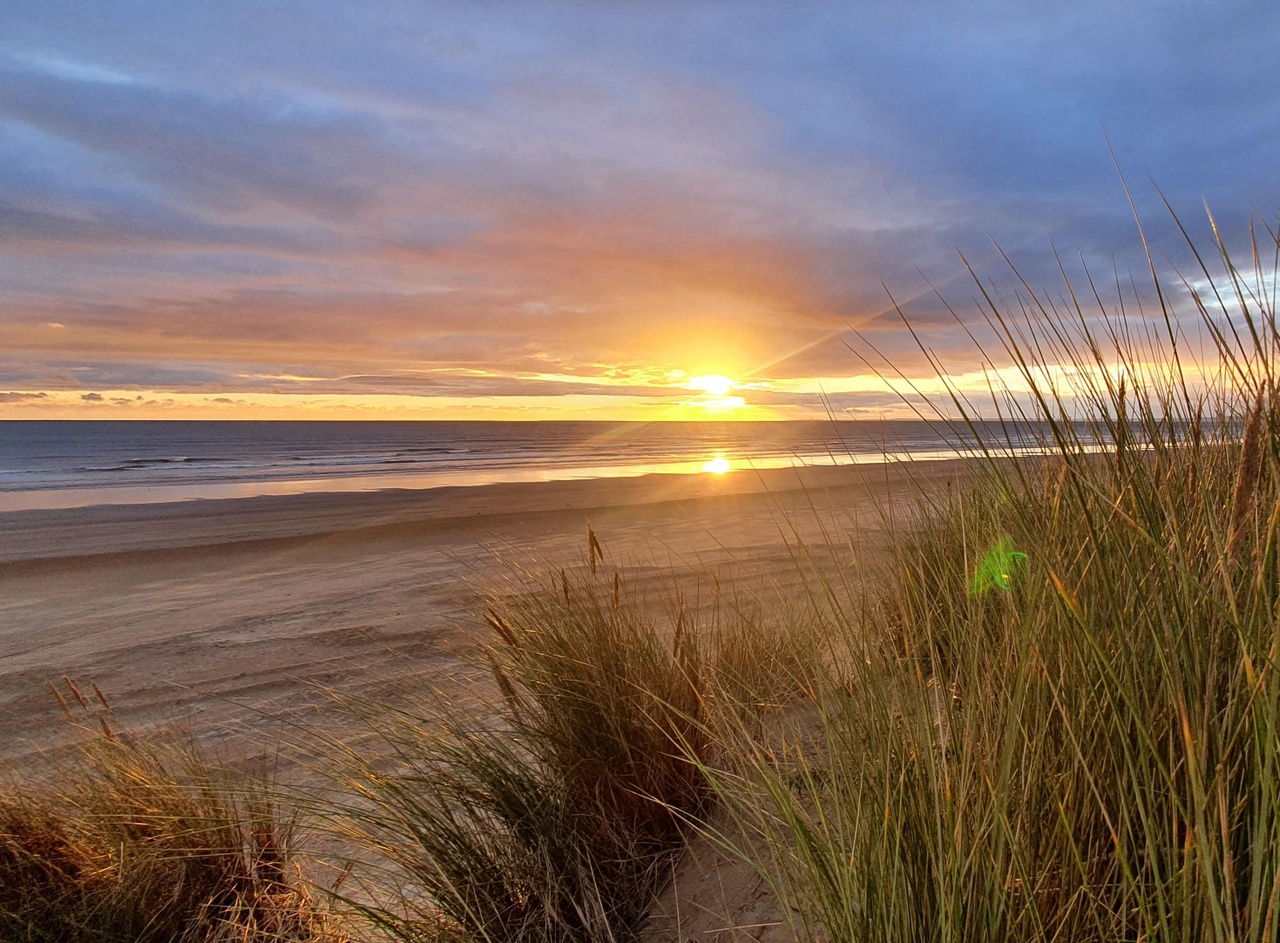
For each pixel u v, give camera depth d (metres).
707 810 2.46
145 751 2.96
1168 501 1.30
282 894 2.36
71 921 2.27
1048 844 1.25
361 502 18.52
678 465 35.34
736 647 3.02
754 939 1.80
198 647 6.30
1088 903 1.20
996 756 1.28
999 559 1.50
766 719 2.59
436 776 2.39
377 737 3.62
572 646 2.65
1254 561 1.20
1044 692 1.31
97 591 9.34
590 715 2.47
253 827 2.49
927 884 1.29
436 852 2.15
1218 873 1.02
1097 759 1.23
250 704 4.75
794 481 19.12
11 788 2.63
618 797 2.42
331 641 6.16
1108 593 1.26
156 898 2.37
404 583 8.59
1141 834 1.21
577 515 14.65
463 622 6.00
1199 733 1.05
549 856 2.22
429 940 2.02
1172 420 1.67
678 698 2.56
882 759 1.47
